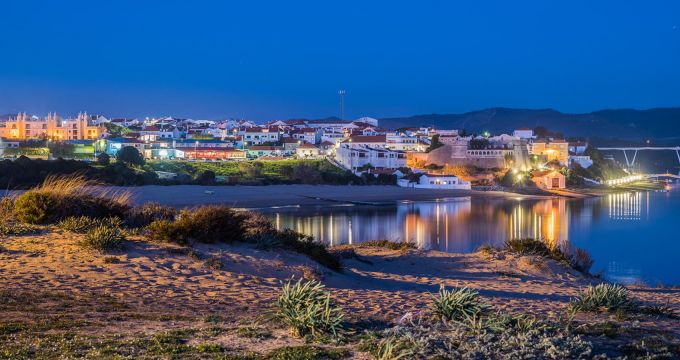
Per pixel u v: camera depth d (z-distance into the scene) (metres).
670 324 12.15
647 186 166.00
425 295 16.38
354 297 15.20
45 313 11.77
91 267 16.47
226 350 9.32
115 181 95.75
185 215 21.78
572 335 10.17
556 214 86.12
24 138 165.25
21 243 18.61
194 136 189.50
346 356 9.05
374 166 143.25
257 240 21.53
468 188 131.00
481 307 11.53
